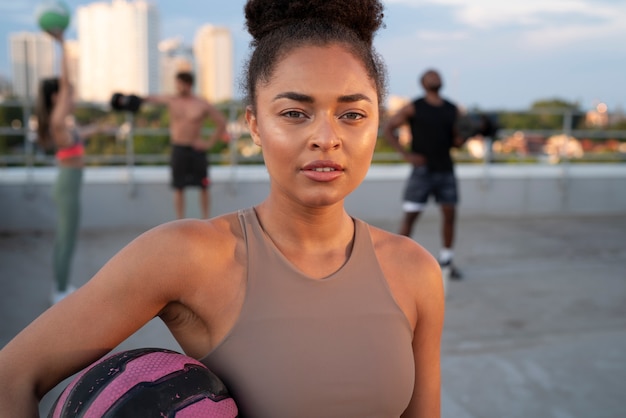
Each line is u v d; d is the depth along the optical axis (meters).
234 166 7.68
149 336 3.95
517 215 8.55
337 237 1.00
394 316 0.98
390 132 5.41
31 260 5.89
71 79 4.48
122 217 7.33
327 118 0.88
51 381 0.90
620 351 3.91
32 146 7.03
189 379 0.86
